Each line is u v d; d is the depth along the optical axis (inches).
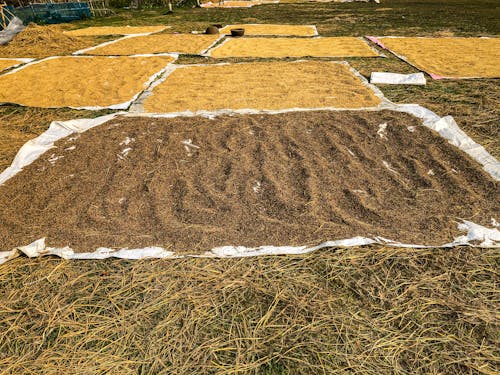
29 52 298.8
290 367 64.2
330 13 480.7
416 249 87.9
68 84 209.8
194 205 103.6
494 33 314.2
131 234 94.5
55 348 68.6
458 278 80.3
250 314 74.5
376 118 151.9
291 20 434.3
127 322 73.4
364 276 82.0
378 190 108.0
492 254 86.0
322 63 231.9
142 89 197.5
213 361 65.5
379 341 67.9
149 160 128.6
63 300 78.5
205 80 207.8
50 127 155.7
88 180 117.9
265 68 226.1
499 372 62.1
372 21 400.2
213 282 81.7
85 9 509.0
